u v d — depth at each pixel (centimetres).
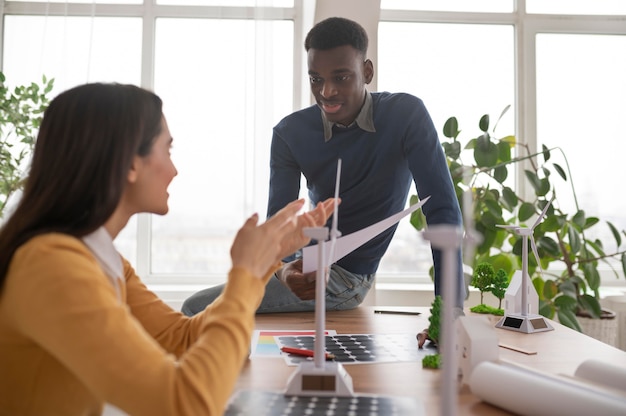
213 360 80
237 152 318
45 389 85
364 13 297
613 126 337
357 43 184
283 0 319
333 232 109
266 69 299
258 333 154
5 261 84
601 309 289
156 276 322
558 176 333
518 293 159
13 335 84
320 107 193
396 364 121
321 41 182
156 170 98
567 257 292
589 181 335
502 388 90
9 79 311
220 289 186
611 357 125
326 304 193
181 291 310
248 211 304
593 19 336
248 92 307
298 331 157
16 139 300
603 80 338
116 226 98
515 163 332
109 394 76
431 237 65
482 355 103
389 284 328
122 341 77
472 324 105
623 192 335
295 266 165
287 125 209
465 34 336
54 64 310
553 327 158
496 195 290
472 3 336
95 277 81
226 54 319
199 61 319
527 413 86
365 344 140
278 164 213
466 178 289
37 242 82
